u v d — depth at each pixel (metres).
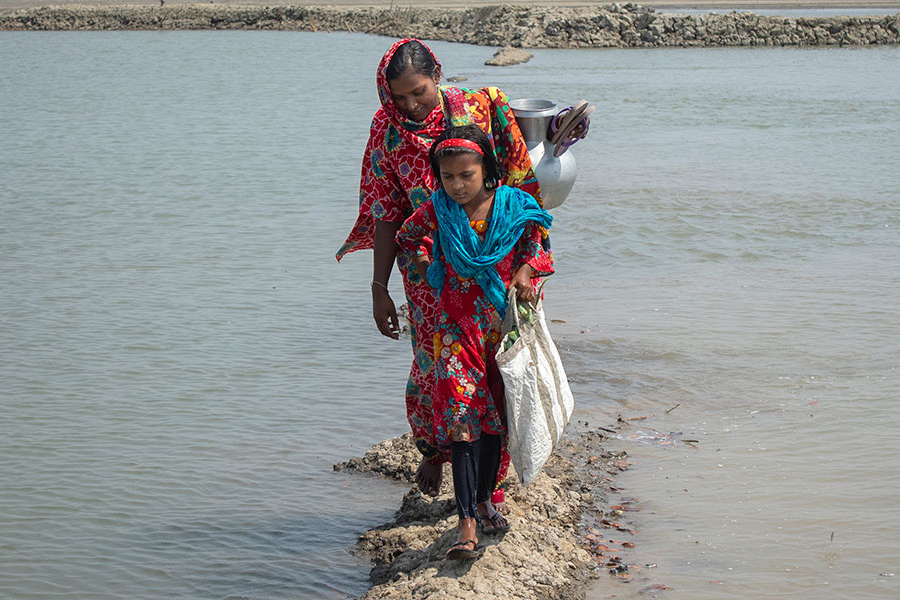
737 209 12.41
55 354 7.66
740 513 4.93
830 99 25.02
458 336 4.04
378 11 55.97
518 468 4.06
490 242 3.97
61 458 5.90
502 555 4.28
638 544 4.67
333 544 4.86
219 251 10.84
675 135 19.20
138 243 11.20
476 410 4.05
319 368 7.32
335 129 20.38
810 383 6.64
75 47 45.28
